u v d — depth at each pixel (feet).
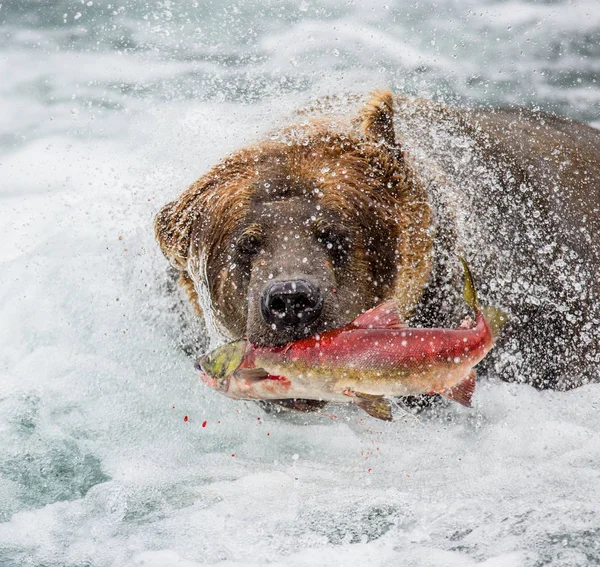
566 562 55.57
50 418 81.56
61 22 193.36
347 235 73.92
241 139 86.99
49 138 148.15
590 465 69.87
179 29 182.70
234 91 153.58
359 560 57.62
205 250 77.25
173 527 63.67
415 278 78.28
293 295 63.16
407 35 173.47
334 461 75.31
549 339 84.28
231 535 61.98
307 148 78.79
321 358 58.18
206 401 84.94
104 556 60.64
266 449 78.07
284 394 59.00
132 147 143.23
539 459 72.23
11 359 92.38
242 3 181.37
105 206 120.57
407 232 77.92
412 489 68.03
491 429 78.18
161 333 88.53
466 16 179.83
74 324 95.09
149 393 86.17
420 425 80.53
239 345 58.29
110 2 196.13
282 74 157.79
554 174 93.15
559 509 62.03
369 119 81.25
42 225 116.98
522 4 186.60
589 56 167.12
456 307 80.02
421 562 56.85
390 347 58.13
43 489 71.10
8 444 77.15
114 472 73.41
